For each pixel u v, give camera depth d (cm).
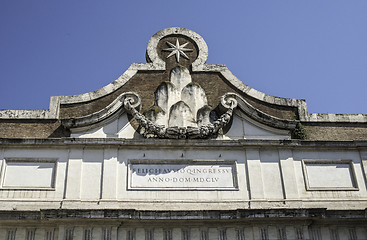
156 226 1791
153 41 2223
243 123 2030
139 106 2016
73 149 1912
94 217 1727
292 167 1947
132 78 2130
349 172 1983
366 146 2014
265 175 1927
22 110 2005
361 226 1867
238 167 1934
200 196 1869
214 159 1941
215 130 1962
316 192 1922
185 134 1941
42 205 1806
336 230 1855
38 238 1766
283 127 2019
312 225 1845
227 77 2155
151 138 1952
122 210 1742
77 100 2055
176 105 2027
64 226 1747
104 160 1895
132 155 1920
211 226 1808
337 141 2002
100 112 1959
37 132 1975
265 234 1794
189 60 2198
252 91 2130
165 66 2169
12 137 1953
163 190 1866
